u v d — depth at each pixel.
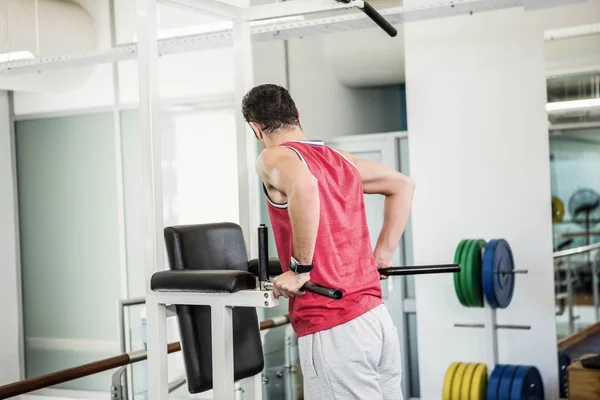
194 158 6.12
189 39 4.27
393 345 2.13
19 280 6.71
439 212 5.20
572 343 5.07
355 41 6.48
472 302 4.61
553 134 5.00
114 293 6.35
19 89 6.02
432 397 5.22
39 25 5.77
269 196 2.07
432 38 5.19
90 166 6.44
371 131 7.05
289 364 3.77
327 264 2.03
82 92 6.43
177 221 6.21
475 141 5.09
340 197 2.08
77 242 6.51
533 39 4.93
